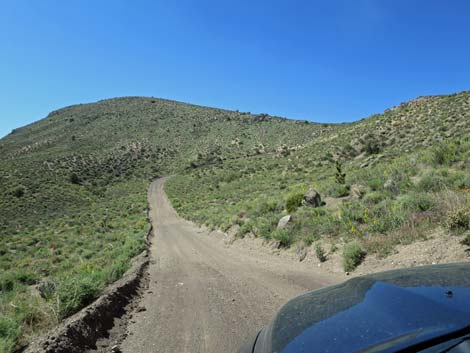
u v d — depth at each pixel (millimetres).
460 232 8039
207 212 37688
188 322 6496
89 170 109000
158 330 6199
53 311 6867
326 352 1878
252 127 172750
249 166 88812
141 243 23094
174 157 138875
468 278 2438
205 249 18312
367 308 2254
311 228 13156
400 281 2604
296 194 18297
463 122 42938
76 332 5527
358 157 50438
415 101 74062
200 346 5285
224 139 157125
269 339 2330
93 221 49750
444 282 2408
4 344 5094
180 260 15523
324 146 73688
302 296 3090
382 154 41906
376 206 12141
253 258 13289
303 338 2104
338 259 9680
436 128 46500
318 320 2307
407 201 11070
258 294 7984
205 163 120562
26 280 17422
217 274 11188
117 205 67750
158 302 8289
